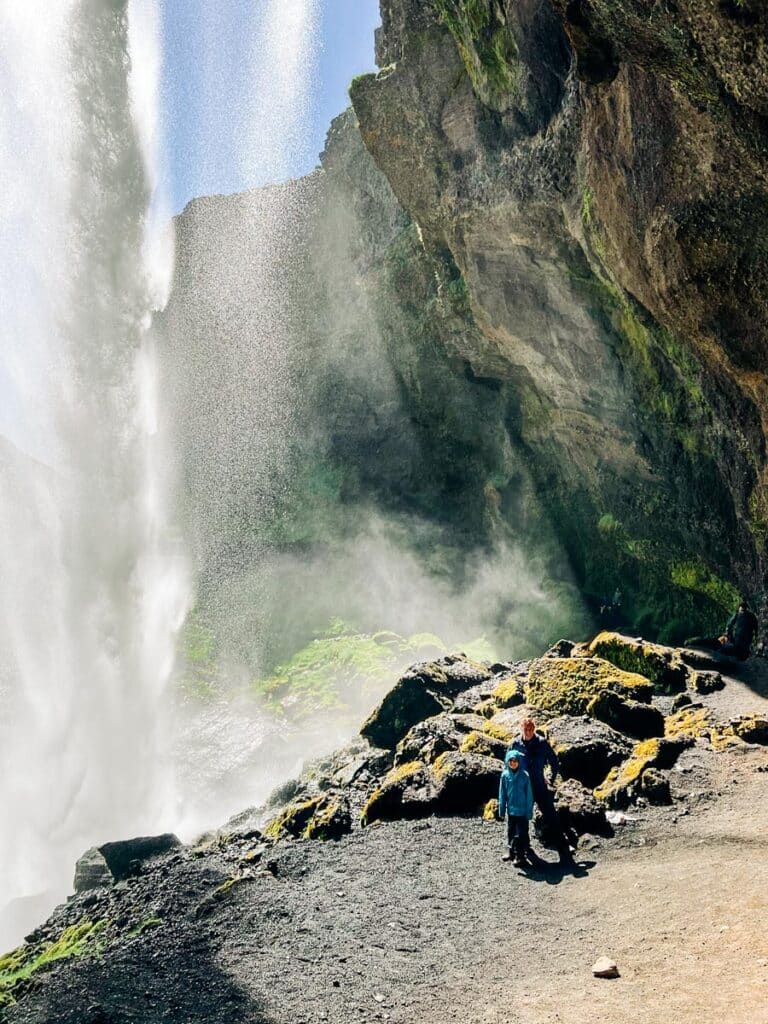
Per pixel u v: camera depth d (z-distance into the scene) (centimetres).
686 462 2752
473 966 946
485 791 1524
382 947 1021
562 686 1909
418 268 4156
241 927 1127
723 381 2084
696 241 1662
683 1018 743
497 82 2595
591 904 1078
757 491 2202
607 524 3406
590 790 1483
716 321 1750
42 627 3653
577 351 2980
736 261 1622
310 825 1550
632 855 1231
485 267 3103
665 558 3150
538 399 3634
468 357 3800
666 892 1071
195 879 1435
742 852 1162
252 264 5538
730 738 1642
